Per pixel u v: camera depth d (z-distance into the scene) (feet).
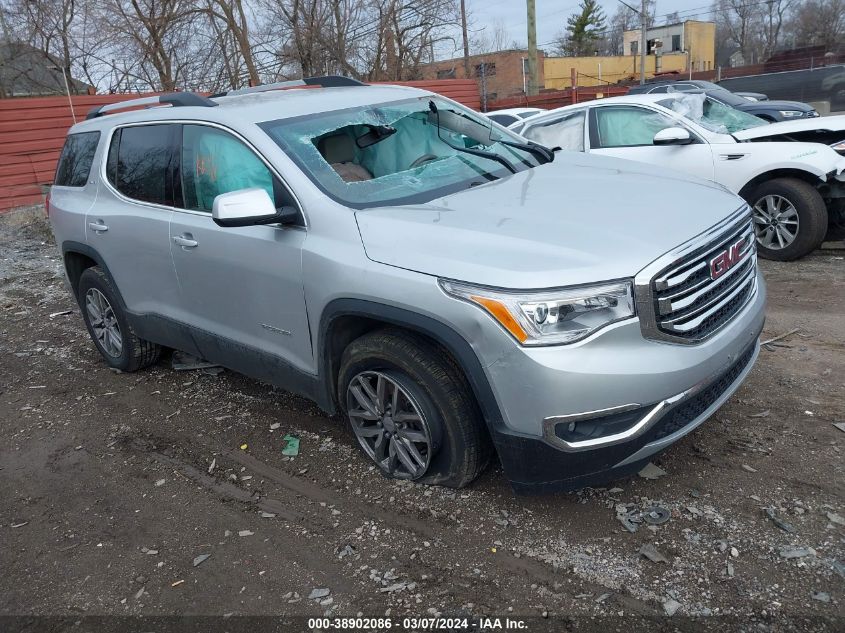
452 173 12.53
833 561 8.70
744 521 9.57
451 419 10.07
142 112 15.39
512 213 10.28
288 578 9.50
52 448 14.02
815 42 211.41
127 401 15.88
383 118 13.25
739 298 10.51
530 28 75.25
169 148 13.88
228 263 12.38
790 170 21.04
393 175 12.20
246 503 11.35
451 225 9.95
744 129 23.75
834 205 21.77
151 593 9.53
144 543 10.64
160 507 11.55
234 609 9.05
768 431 11.68
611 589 8.65
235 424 14.14
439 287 9.25
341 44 75.10
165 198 13.98
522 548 9.52
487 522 10.11
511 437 9.16
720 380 9.96
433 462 10.75
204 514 11.20
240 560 9.98
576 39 235.20
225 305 12.92
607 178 12.07
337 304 10.48
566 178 12.15
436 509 10.53
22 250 34.01
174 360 17.81
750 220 11.07
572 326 8.64
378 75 80.18
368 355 10.64
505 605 8.60
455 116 14.56
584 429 8.93
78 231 16.39
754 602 8.23
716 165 22.11
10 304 24.81
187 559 10.15
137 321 15.78
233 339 13.14
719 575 8.68
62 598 9.66
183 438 13.80
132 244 14.73
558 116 25.77
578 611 8.38
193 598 9.34
